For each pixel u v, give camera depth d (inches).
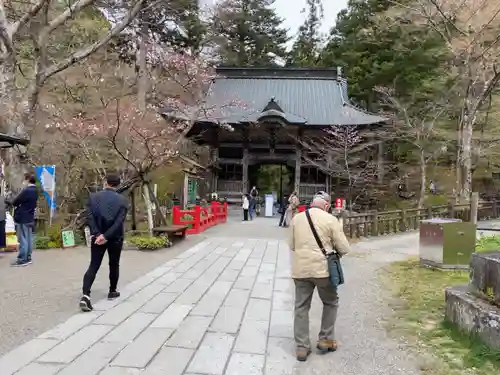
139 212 569.3
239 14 1321.4
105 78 655.8
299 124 1005.2
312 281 151.9
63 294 229.8
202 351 154.3
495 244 385.7
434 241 331.6
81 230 427.2
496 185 1066.1
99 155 533.6
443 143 903.7
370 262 368.2
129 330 174.1
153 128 607.8
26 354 146.0
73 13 429.4
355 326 190.9
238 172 1133.1
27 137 422.9
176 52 876.0
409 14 729.6
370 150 1031.0
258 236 531.5
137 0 436.1
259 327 184.1
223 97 1167.6
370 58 1159.6
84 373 131.8
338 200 783.1
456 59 701.9
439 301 230.5
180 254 379.6
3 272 283.6
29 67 684.1
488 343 152.2
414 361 150.8
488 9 617.6
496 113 808.9
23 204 309.0
